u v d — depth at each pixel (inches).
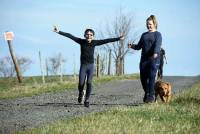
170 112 722.2
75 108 848.3
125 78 2032.5
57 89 1369.3
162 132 576.4
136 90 1310.3
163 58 1502.2
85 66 880.9
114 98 1057.5
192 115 705.0
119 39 890.7
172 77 2154.3
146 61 833.5
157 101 889.5
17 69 1713.8
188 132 585.3
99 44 889.5
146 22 835.4
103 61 2362.2
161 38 826.2
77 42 889.5
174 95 986.1
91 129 574.9
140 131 572.4
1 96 1149.7
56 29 877.8
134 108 753.0
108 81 1795.0
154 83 839.1
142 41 833.5
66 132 561.9
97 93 1206.3
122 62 2586.1
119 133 557.6
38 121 686.5
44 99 1056.8
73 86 1469.0
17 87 1462.8
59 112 789.2
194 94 996.6
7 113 780.6
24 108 853.8
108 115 687.7
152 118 667.4
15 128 625.0
